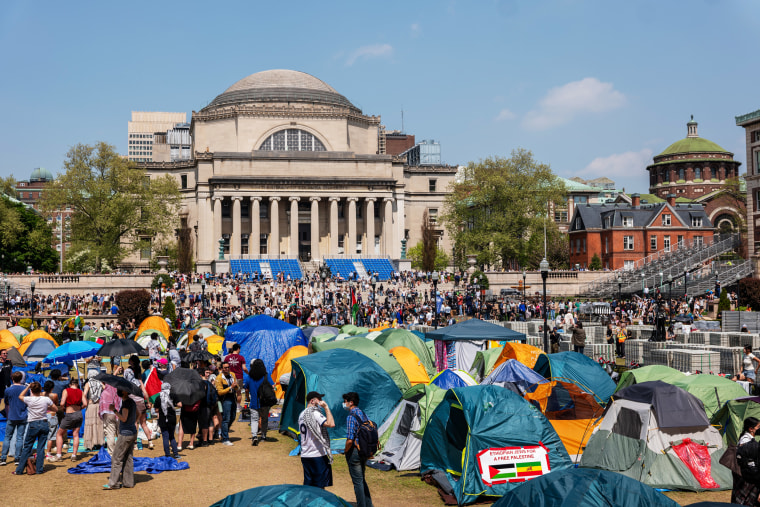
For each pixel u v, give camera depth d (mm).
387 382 22562
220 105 137750
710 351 31844
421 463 18516
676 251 100688
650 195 141375
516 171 102688
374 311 72375
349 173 126125
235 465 19766
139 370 22578
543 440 17484
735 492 13656
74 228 95812
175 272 98438
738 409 18094
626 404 18328
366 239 126438
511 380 22266
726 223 127812
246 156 123375
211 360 27422
